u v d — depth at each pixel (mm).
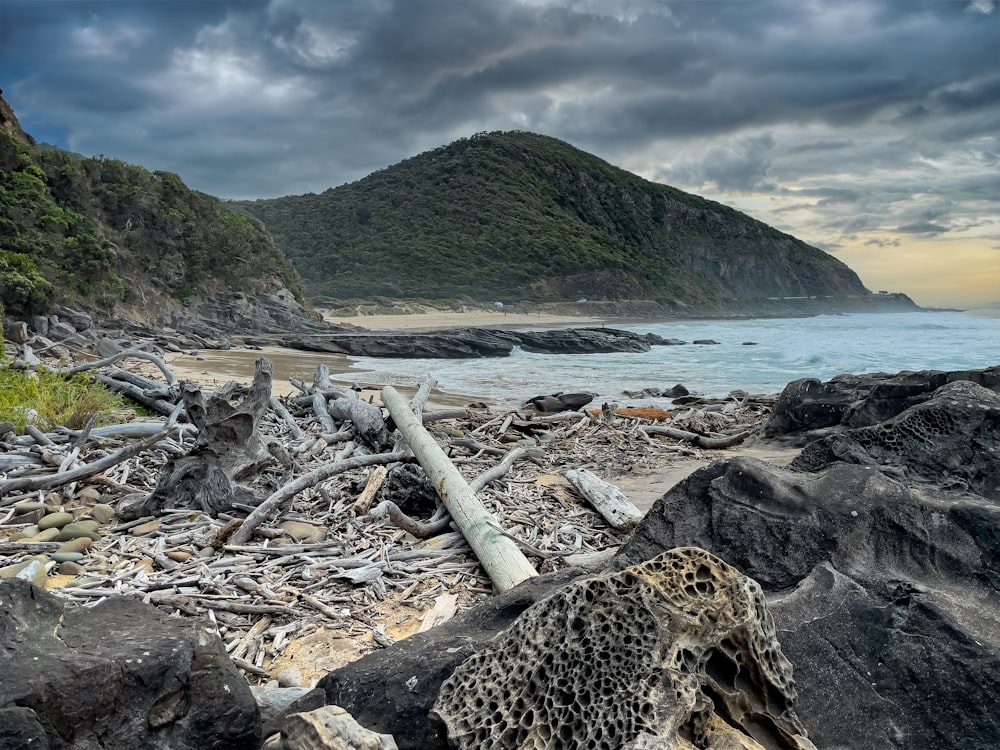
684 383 21641
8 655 2307
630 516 6449
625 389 20219
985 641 3145
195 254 41344
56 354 22703
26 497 6293
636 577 2525
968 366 23750
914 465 5594
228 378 20000
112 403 10367
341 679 3096
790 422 11398
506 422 11625
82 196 35719
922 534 3910
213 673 2588
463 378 23047
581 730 2230
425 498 6598
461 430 11305
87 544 5406
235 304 41656
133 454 6688
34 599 2656
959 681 3002
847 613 3412
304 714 2295
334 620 4582
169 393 11367
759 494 4270
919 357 26609
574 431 11844
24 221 30328
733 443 11297
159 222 39812
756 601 2574
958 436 5660
